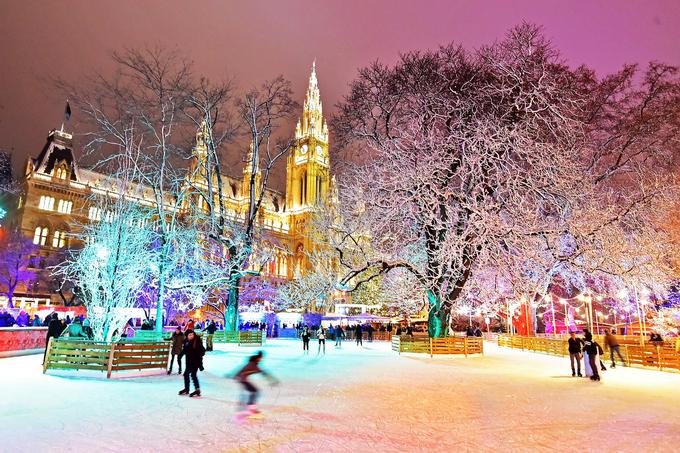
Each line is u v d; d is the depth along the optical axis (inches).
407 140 1020.5
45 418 370.3
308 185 4918.8
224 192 4753.9
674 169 1128.2
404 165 1007.6
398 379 669.9
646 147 1143.6
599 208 1019.9
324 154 5162.4
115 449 294.4
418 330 1939.0
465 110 992.2
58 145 3390.7
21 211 3107.8
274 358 1009.5
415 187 1004.6
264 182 1494.8
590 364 690.8
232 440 321.1
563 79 1027.3
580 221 952.9
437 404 472.4
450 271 1027.9
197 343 504.1
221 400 473.1
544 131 996.6
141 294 1376.7
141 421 370.6
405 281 1493.6
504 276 1071.6
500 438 340.2
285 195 5334.6
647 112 1145.4
